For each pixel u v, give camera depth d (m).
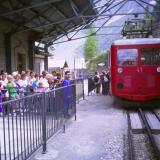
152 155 8.43
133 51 17.14
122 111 16.61
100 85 28.33
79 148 9.01
